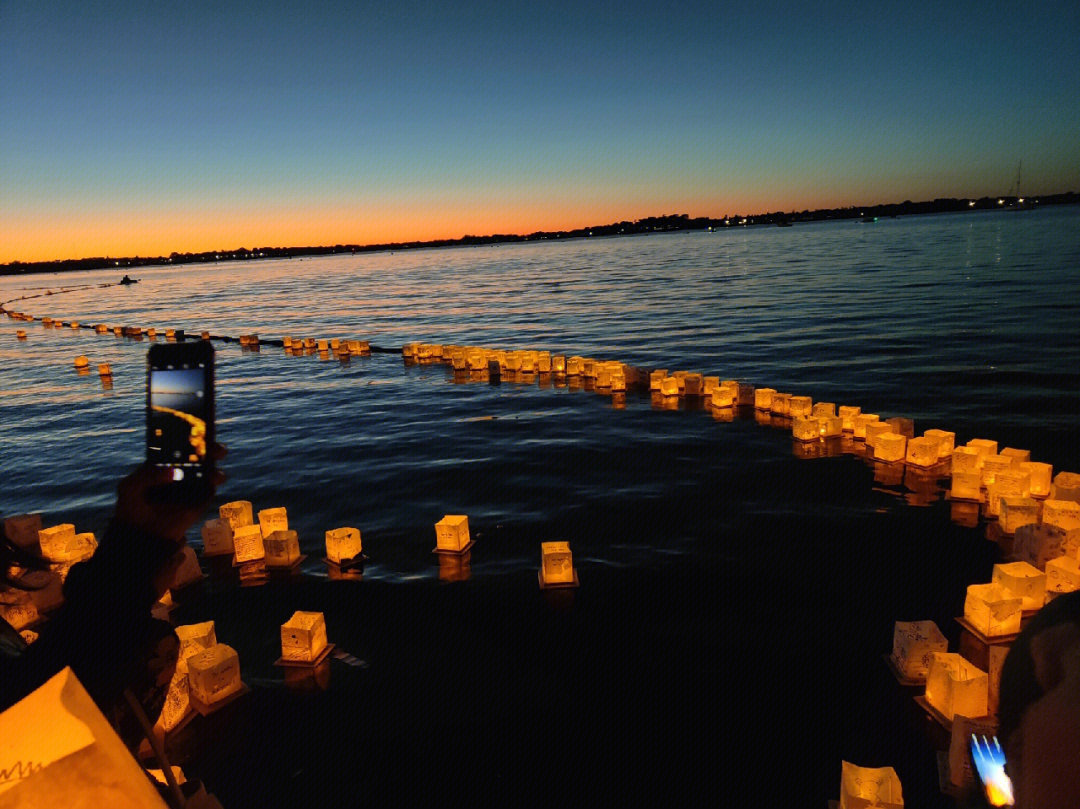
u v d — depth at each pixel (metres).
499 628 5.84
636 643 5.53
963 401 13.19
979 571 6.56
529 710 4.76
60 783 0.83
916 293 31.30
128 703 1.12
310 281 87.56
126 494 1.15
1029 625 0.80
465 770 4.21
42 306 59.47
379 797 4.02
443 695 4.96
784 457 10.28
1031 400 12.90
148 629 1.13
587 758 4.28
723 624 5.77
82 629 1.06
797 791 3.96
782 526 7.75
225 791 4.10
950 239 82.62
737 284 43.03
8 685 0.99
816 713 4.63
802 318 25.94
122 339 32.00
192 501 1.15
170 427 1.17
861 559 6.89
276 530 7.80
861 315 25.56
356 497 9.47
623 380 15.67
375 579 6.88
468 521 7.88
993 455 8.69
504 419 13.63
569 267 81.25
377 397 16.61
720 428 12.11
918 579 6.45
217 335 32.06
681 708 4.72
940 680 4.54
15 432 14.70
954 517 7.84
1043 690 0.72
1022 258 47.25
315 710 4.84
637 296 39.62
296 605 6.42
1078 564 5.55
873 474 9.38
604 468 10.16
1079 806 0.65
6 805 0.81
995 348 17.86
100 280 139.62
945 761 4.09
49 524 9.12
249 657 5.55
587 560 7.09
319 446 12.29
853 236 122.12
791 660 5.24
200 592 6.75
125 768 0.88
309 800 4.02
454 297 48.12
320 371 21.03
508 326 29.78
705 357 19.53
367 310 41.62
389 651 5.56
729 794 3.96
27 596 6.18
